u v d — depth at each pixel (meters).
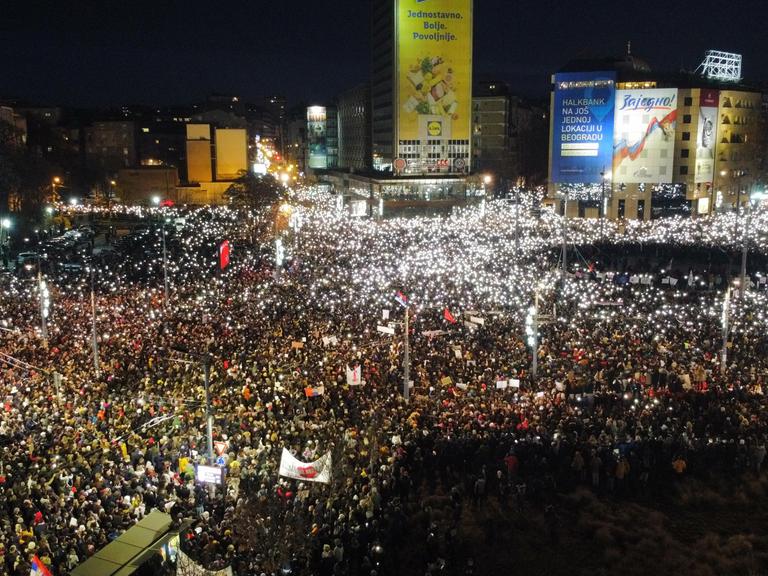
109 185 126.56
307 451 24.38
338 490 23.14
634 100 92.75
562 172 96.06
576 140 94.81
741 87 97.88
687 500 24.27
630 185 96.50
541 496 24.59
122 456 24.73
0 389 30.80
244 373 32.81
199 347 36.16
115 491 21.70
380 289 46.94
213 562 18.47
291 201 98.75
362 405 28.83
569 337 36.97
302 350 35.88
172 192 122.94
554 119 95.31
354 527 21.02
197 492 22.42
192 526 20.77
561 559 21.61
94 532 19.16
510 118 138.75
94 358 33.81
